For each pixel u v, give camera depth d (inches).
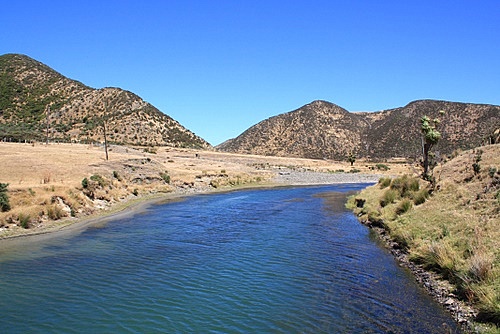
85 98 5836.6
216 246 788.6
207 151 5027.1
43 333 408.5
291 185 2689.5
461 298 468.8
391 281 553.6
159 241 840.3
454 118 6481.3
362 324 420.2
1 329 417.1
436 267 572.1
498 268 465.7
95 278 583.5
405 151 6387.8
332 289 528.1
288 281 564.1
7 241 848.9
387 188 1355.8
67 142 3900.1
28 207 1034.1
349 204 1457.9
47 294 517.0
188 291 526.9
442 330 400.8
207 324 428.1
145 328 419.5
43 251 753.0
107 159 2219.5
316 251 737.0
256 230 963.3
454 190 861.8
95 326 424.5
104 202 1387.8
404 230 762.8
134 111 5777.6
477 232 567.2
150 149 4065.0
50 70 6579.7
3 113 5137.8
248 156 4867.1
